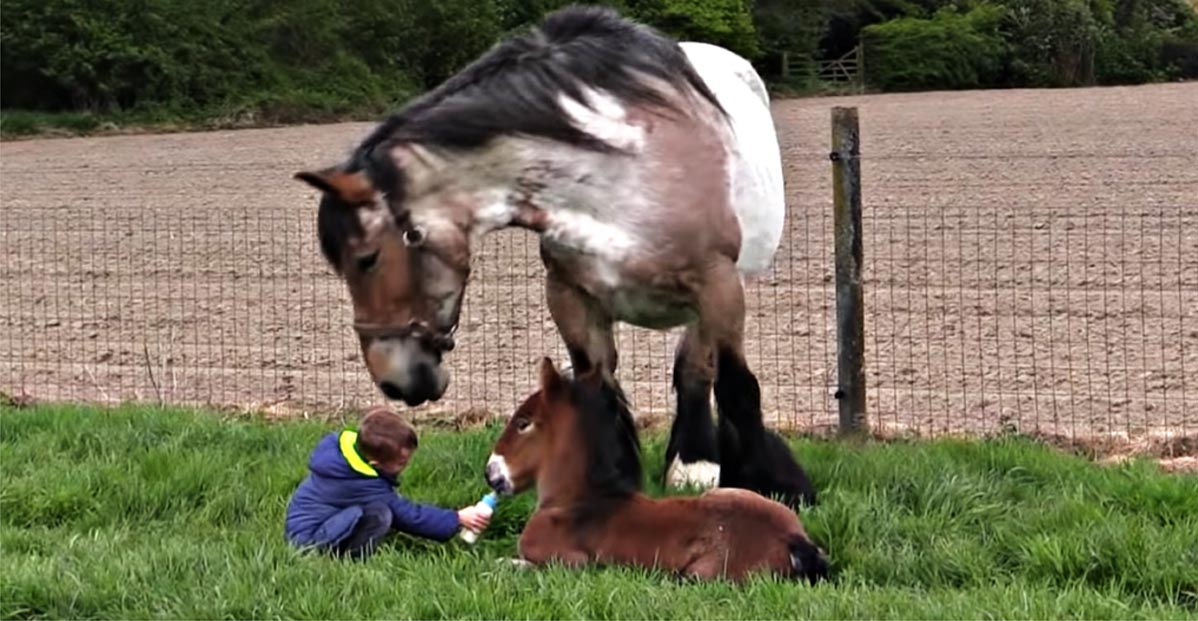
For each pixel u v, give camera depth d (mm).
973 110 39875
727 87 6434
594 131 5832
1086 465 6914
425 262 5781
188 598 5109
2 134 39812
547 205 5883
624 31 6102
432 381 5898
